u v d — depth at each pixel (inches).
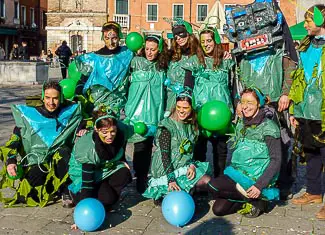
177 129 193.9
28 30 2009.1
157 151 195.5
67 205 199.2
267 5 203.0
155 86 211.2
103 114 182.2
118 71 212.5
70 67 225.5
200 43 212.1
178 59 215.2
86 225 171.3
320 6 188.5
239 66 213.9
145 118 208.4
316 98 191.3
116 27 214.2
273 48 206.7
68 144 205.2
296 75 197.8
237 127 197.6
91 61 213.9
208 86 209.6
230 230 177.3
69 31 1683.1
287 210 199.0
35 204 200.8
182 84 211.2
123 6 1653.5
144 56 216.4
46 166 200.2
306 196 209.2
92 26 1660.9
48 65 839.1
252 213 189.2
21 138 199.5
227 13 209.8
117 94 214.5
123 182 191.5
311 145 200.7
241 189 185.3
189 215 177.5
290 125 215.3
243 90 197.0
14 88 721.0
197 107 206.4
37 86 758.5
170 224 182.4
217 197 192.1
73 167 191.5
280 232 175.9
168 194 181.6
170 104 212.4
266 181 183.2
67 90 210.5
